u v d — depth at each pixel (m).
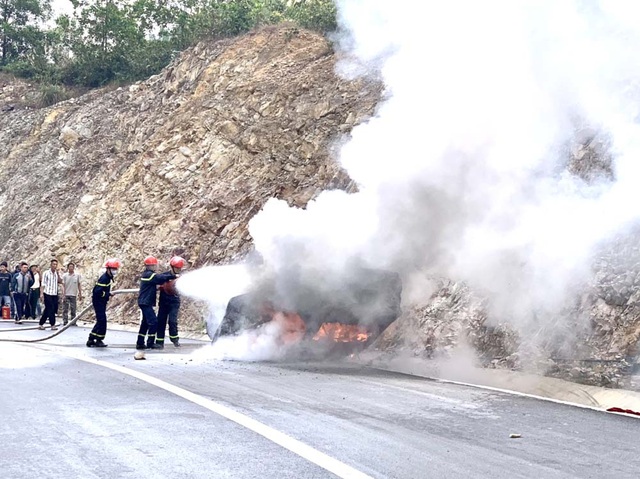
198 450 6.27
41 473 5.60
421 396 9.03
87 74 42.00
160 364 12.05
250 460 5.96
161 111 29.56
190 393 9.02
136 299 24.20
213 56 28.92
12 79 43.62
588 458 6.18
